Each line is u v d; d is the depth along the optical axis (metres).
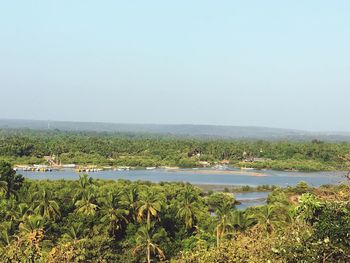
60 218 63.91
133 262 55.91
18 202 71.12
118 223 61.44
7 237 51.12
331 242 15.80
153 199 63.56
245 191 124.00
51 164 180.12
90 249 47.28
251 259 17.00
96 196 67.56
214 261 18.89
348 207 16.39
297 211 17.48
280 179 148.38
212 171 175.38
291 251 15.95
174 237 64.88
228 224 55.38
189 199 69.38
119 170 176.12
